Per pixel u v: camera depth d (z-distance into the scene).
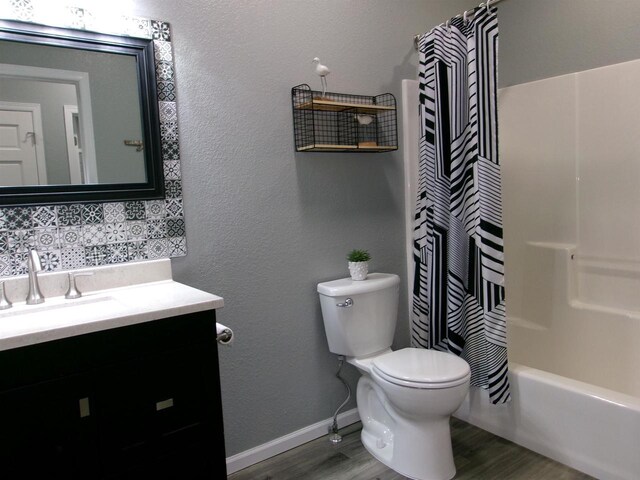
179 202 1.85
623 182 2.39
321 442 2.26
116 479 1.30
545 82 2.66
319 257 2.27
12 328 1.21
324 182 2.27
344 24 2.30
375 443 2.14
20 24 1.52
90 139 1.66
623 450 1.73
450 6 2.75
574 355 2.51
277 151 2.10
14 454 1.15
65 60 1.60
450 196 2.23
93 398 1.25
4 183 1.52
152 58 1.75
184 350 1.40
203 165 1.91
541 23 2.72
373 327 2.21
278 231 2.12
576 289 2.58
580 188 2.55
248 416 2.08
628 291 2.40
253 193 2.04
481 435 2.21
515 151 2.82
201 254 1.92
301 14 2.15
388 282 2.24
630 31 2.37
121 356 1.29
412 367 1.90
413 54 2.58
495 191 2.04
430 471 1.88
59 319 1.30
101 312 1.35
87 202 1.66
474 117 2.08
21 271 1.56
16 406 1.15
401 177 2.57
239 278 2.03
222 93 1.94
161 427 1.37
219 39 1.92
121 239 1.74
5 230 1.53
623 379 2.32
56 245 1.62
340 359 2.29
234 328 2.02
